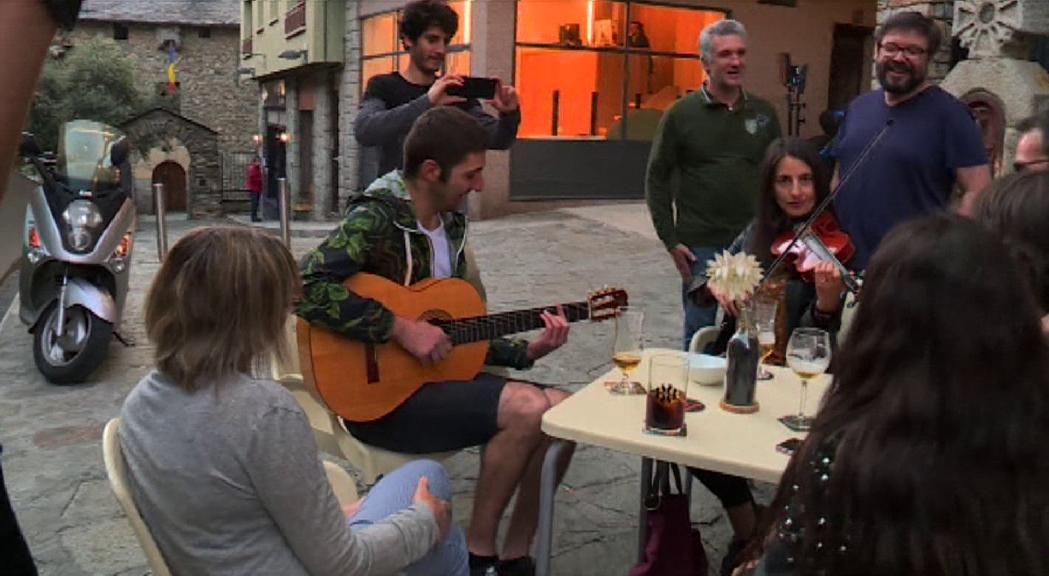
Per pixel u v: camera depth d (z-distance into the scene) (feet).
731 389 7.74
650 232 34.65
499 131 12.23
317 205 63.52
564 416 7.52
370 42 52.13
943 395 3.59
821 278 8.98
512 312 9.35
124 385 16.39
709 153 12.94
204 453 5.56
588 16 41.65
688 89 44.73
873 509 3.61
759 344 7.87
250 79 82.74
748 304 7.93
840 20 46.55
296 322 8.82
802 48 45.98
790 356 7.57
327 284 8.62
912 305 3.70
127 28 98.73
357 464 9.14
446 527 6.99
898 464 3.58
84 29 96.94
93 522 11.12
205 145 93.15
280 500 5.62
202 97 101.91
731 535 11.00
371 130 11.91
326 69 59.52
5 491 4.12
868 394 3.81
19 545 4.11
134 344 18.89
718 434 7.16
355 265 8.91
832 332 9.13
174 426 5.64
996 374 3.59
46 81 81.71
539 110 41.24
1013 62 18.70
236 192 99.25
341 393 8.79
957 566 3.50
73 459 13.03
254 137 94.73
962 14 19.85
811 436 4.00
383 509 7.12
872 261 3.94
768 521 4.25
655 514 8.08
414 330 8.81
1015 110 18.45
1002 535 3.50
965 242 3.74
